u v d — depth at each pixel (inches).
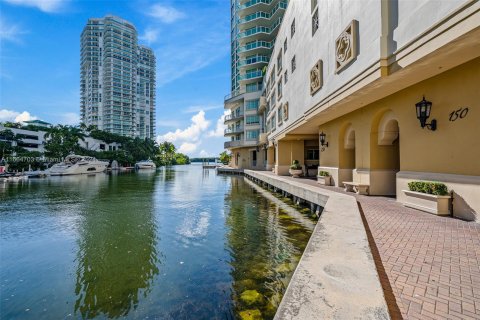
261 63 1844.2
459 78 261.3
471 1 193.2
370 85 323.3
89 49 5088.6
